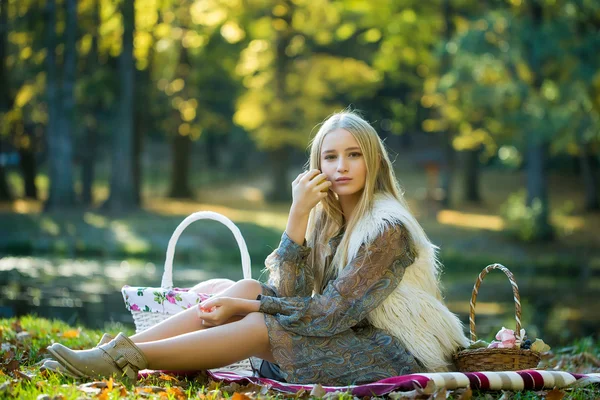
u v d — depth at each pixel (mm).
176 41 26234
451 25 25031
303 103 27172
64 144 22531
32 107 24891
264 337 3299
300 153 40906
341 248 3525
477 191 30125
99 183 36344
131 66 23422
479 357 3455
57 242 18094
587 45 20156
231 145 41812
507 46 20625
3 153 25875
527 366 3504
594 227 25484
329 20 27031
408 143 42219
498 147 25797
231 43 28875
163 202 27438
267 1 26047
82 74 24109
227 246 19547
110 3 23703
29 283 11516
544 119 20094
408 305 3416
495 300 12602
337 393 3047
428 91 26328
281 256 3469
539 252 21375
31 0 23031
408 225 3434
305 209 3461
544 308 11672
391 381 3188
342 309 3314
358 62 28281
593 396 3363
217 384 3297
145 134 30531
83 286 11445
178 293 3691
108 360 3188
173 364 3256
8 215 20938
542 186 22922
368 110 37469
